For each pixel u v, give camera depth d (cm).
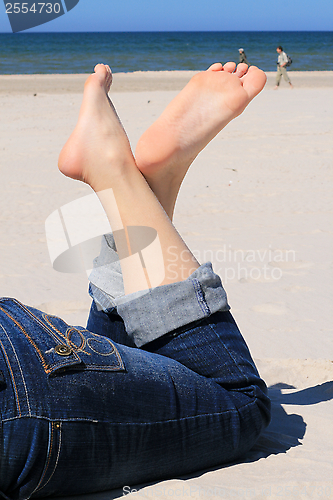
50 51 5031
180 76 2306
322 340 288
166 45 6425
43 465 133
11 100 1486
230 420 162
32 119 1170
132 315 163
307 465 174
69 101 1469
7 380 133
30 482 134
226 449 165
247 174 716
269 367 262
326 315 321
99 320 192
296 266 406
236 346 167
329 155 812
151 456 149
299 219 529
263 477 164
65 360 140
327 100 1432
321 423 208
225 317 169
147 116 1171
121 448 143
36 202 601
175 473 160
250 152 838
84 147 177
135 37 10306
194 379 160
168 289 162
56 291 362
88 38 9694
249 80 219
